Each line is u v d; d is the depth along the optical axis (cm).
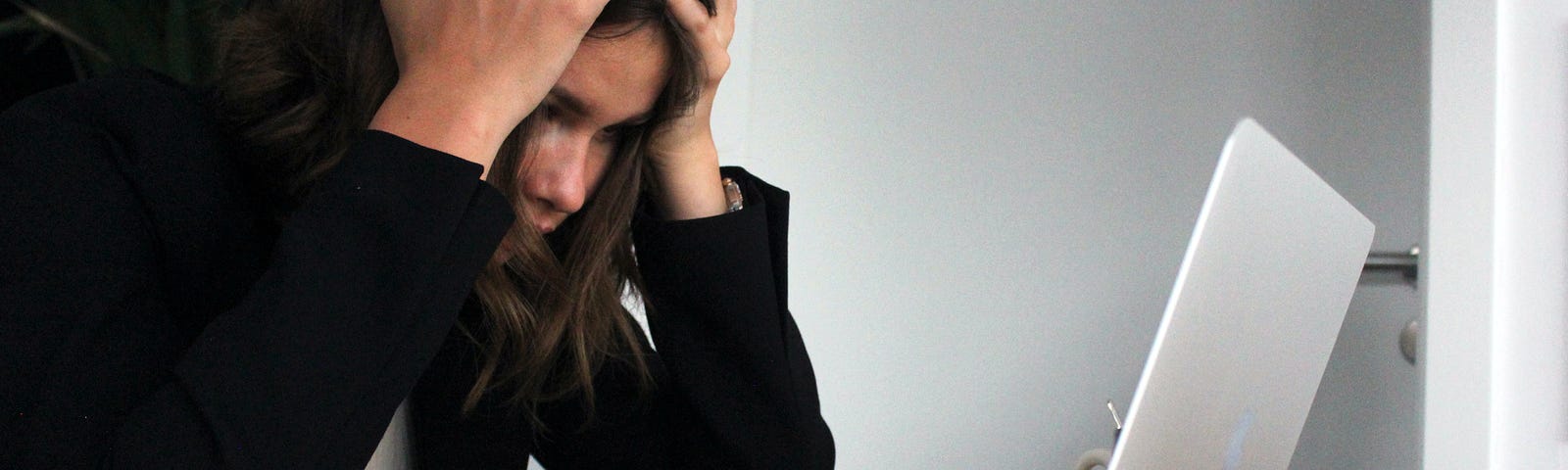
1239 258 67
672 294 103
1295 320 76
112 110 77
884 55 202
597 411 115
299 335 65
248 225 81
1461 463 111
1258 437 79
